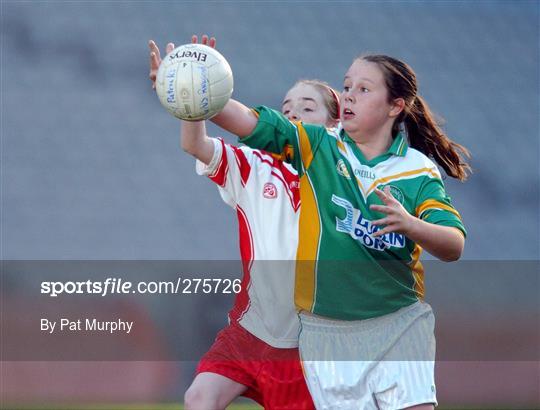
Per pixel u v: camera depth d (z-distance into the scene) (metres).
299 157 12.62
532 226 29.44
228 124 12.10
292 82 32.19
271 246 13.20
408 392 12.45
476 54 33.53
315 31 33.38
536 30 34.25
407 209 12.55
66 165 29.27
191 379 21.84
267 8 33.78
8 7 31.97
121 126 30.17
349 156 12.73
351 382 12.66
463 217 29.27
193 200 28.53
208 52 11.23
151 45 11.67
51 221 27.89
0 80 30.61
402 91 12.97
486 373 22.66
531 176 30.69
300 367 12.97
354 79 12.86
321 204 12.62
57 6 32.41
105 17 32.62
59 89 30.94
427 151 14.07
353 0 34.09
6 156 29.00
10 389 21.45
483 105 32.12
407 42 33.59
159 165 29.52
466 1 34.53
